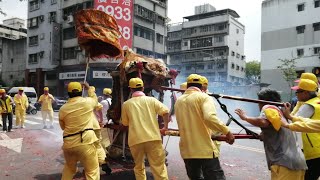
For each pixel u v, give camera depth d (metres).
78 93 4.94
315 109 3.86
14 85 50.53
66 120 4.75
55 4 43.91
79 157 4.77
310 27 35.62
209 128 4.04
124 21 17.70
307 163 4.12
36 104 31.73
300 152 3.54
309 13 35.78
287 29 37.59
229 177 6.52
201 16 61.84
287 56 37.38
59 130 14.52
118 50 6.46
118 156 6.25
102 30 5.94
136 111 4.80
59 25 42.62
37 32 46.38
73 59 40.91
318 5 35.16
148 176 6.17
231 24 58.81
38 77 45.31
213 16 59.56
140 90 5.06
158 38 44.75
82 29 5.94
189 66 62.31
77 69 40.72
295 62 36.47
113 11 17.42
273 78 38.56
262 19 39.97
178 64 63.41
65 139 4.74
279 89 37.84
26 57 48.56
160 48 45.09
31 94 32.03
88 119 4.84
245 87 32.78
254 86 32.00
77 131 4.72
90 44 6.42
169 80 6.66
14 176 6.46
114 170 6.70
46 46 44.91
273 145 3.50
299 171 3.47
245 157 8.59
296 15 36.84
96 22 5.98
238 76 61.69
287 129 3.51
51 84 44.56
